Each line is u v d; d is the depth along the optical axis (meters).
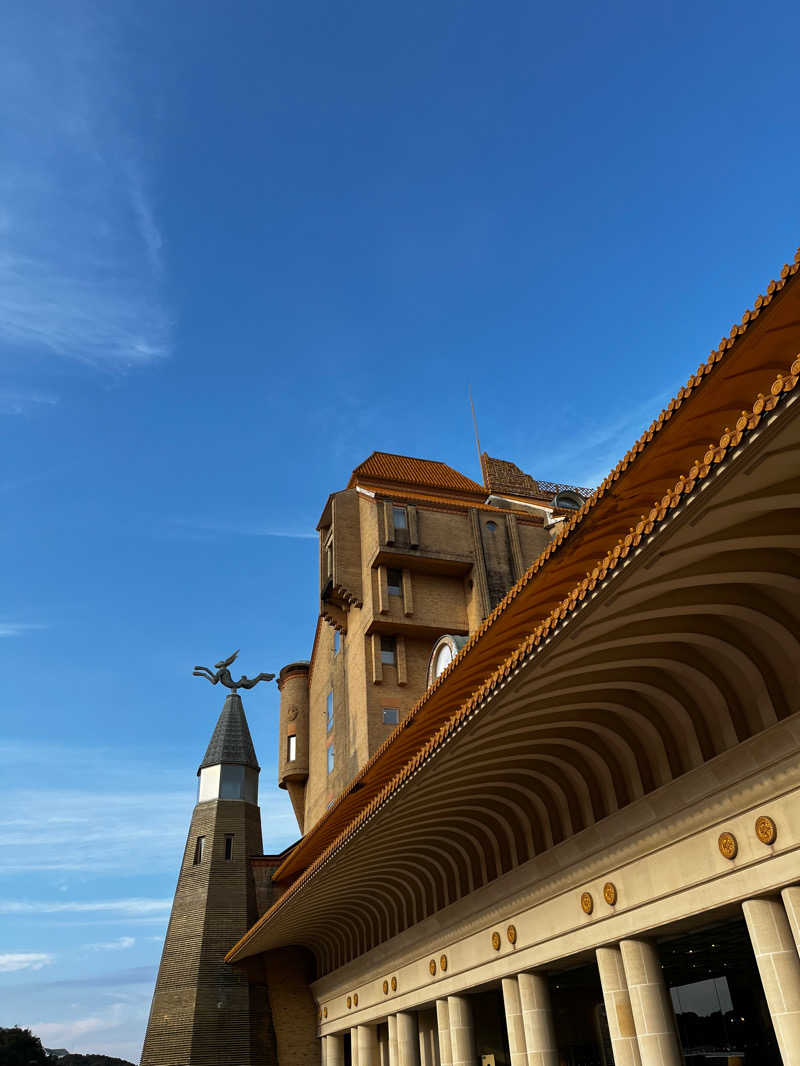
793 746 11.18
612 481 13.50
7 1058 72.50
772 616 11.48
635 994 14.39
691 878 13.17
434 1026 27.44
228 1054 38.69
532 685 12.58
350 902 28.64
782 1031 11.29
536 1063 17.67
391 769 24.34
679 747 13.69
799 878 11.15
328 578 46.75
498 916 19.48
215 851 47.34
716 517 8.73
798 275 9.07
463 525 44.44
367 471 52.34
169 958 43.38
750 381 11.54
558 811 17.17
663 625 11.97
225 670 58.88
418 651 42.19
